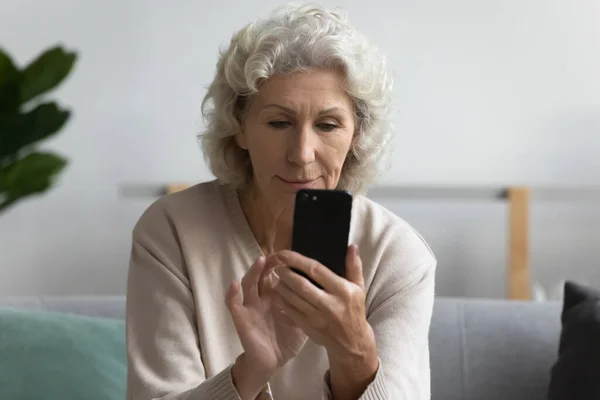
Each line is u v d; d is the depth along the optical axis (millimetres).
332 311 908
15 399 1462
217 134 1207
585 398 1415
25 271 2482
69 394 1482
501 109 2453
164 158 2475
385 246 1223
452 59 2443
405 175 2459
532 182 2459
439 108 2451
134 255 1225
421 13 2438
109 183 2475
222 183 1256
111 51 2453
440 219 2463
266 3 2438
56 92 2449
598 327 1469
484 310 1660
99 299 1738
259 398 1046
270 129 1100
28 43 2439
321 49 1075
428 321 1190
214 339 1175
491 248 2457
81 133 2465
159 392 1082
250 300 981
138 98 2463
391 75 1210
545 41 2441
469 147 2457
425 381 1123
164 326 1148
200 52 2455
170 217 1233
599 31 2438
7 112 1097
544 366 1596
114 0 2441
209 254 1212
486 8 2439
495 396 1578
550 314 1656
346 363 963
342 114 1099
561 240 2463
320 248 945
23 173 1137
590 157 2451
